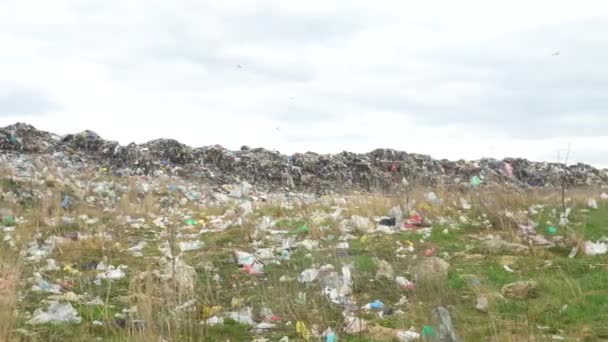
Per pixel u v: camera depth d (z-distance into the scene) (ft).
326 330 17.54
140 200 45.42
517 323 17.89
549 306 19.51
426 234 31.55
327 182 71.46
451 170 77.05
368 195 52.70
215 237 31.53
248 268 24.99
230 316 19.22
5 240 28.89
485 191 43.93
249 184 66.49
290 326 18.33
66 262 25.80
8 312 17.13
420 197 41.06
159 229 35.04
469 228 32.96
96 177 54.80
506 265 25.03
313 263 25.14
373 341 16.72
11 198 38.73
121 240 30.78
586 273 23.48
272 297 20.54
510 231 30.78
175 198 49.42
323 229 32.58
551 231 31.09
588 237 30.37
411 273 23.68
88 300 20.39
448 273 23.75
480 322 18.19
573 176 79.41
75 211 37.70
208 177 67.36
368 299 21.17
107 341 16.39
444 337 15.87
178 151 72.84
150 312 17.37
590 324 17.65
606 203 43.27
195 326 17.56
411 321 18.28
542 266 24.75
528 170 79.97
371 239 30.50
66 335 16.76
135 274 23.41
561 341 16.31
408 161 77.82
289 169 72.38
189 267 23.57
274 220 38.11
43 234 31.19
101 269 24.56
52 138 71.92
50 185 43.06
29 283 21.89
